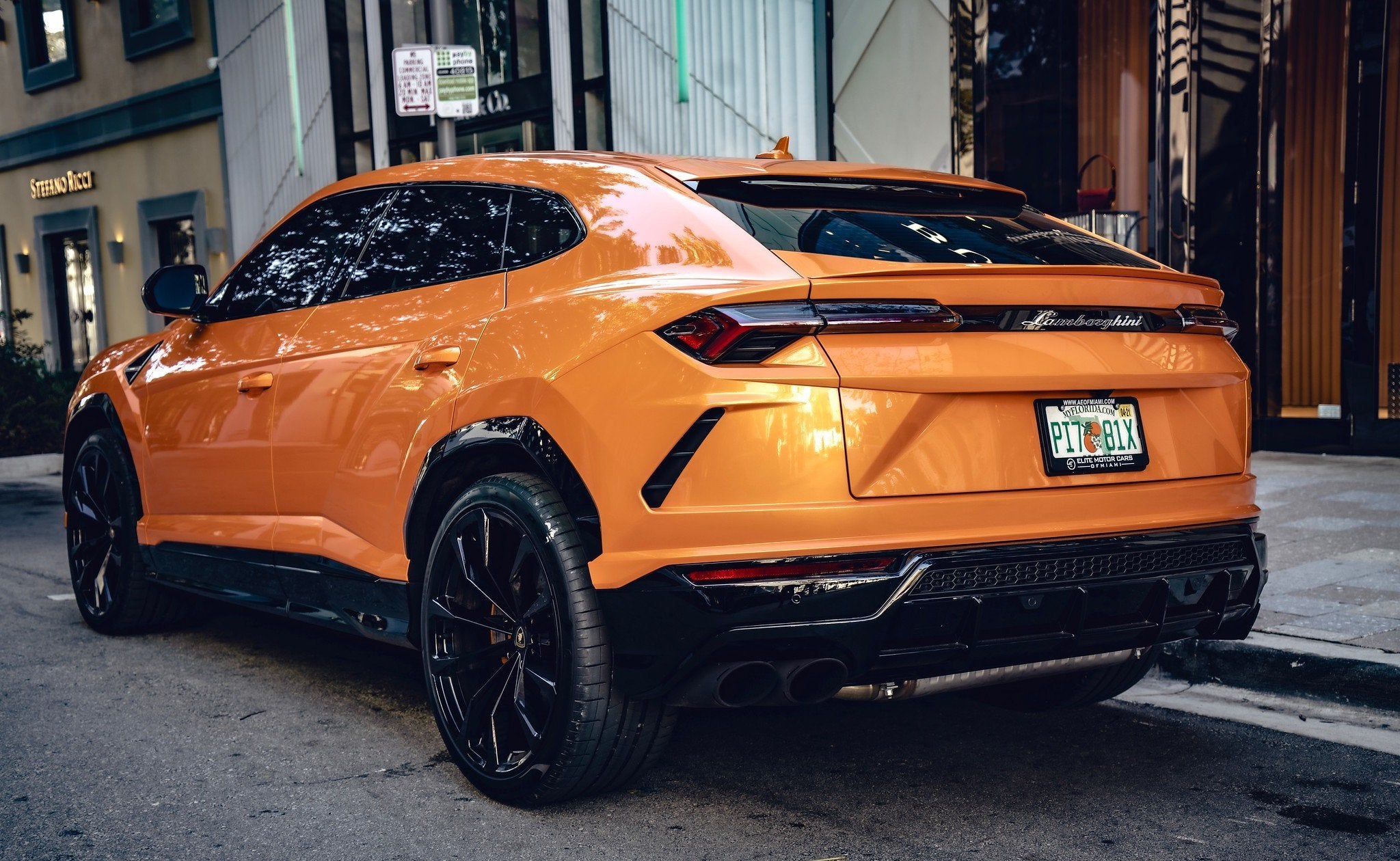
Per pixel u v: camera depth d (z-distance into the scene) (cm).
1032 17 891
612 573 278
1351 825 299
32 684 434
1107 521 290
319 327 400
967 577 271
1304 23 816
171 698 416
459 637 337
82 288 2000
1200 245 851
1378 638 415
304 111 1526
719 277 286
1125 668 367
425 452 337
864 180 337
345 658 472
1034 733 376
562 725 293
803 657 265
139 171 1831
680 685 276
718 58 1054
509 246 347
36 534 801
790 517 262
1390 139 791
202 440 445
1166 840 290
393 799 320
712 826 300
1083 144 888
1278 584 496
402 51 812
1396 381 803
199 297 472
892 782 332
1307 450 843
